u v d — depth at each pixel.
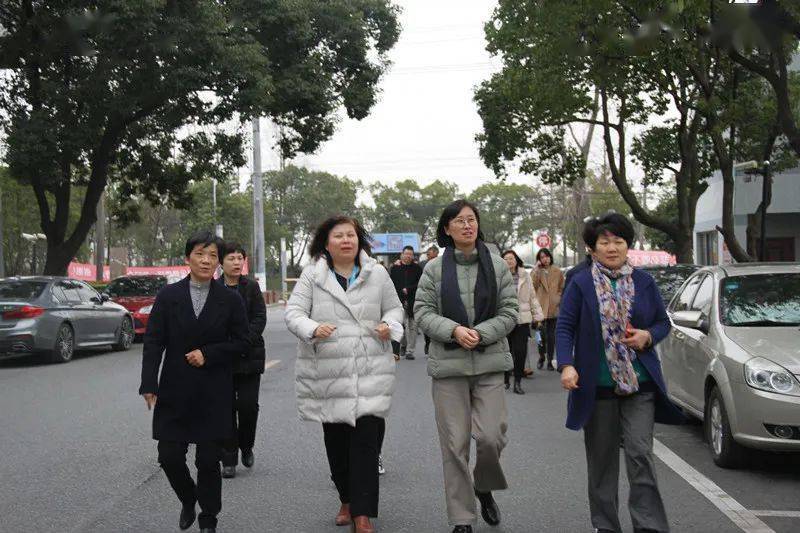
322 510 6.15
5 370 15.52
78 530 5.71
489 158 25.56
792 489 6.64
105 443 8.63
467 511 5.33
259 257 39.75
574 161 25.78
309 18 24.70
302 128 26.23
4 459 7.91
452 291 5.46
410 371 14.58
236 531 5.66
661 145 24.36
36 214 44.97
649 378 5.04
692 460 7.69
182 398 5.32
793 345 7.19
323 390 5.38
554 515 5.94
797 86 20.33
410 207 91.12
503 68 22.70
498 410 5.44
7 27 21.02
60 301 16.98
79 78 21.12
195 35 20.56
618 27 14.99
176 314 5.36
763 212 20.41
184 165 26.73
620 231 5.12
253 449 8.23
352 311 5.43
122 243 71.12
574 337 5.12
